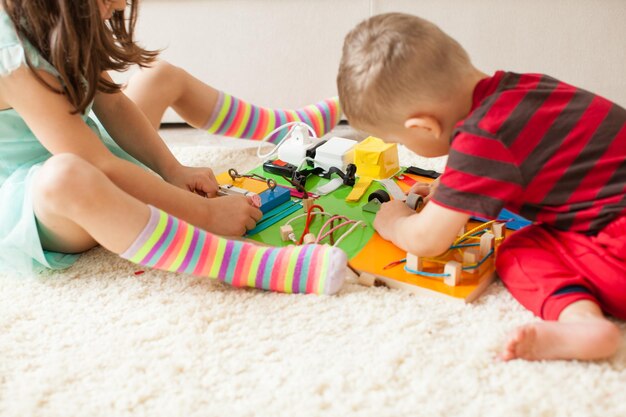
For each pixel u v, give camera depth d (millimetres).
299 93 1644
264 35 1576
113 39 1009
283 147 1327
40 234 959
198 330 835
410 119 833
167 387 740
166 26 1577
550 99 809
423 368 747
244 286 933
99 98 1126
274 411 695
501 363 751
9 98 917
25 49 891
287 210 1139
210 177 1153
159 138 1183
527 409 679
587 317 763
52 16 879
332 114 1522
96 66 940
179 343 809
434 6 1522
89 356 799
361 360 764
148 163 1175
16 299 931
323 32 1562
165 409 706
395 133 886
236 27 1572
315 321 841
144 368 774
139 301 908
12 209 961
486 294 905
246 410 695
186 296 912
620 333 801
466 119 810
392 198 1148
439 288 888
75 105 944
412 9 1531
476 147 786
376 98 846
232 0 1540
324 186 1208
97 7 910
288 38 1574
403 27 844
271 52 1595
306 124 1380
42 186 835
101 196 830
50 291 948
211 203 1034
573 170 797
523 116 794
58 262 1001
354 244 1016
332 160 1262
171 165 1160
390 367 747
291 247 933
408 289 906
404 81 823
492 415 672
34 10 871
